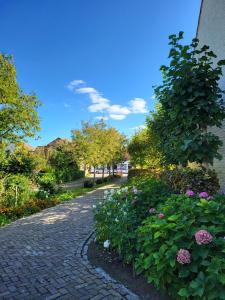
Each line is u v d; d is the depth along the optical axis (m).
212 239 2.42
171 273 2.56
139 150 18.02
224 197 3.71
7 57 10.78
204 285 2.24
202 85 4.82
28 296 3.23
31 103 11.23
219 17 6.86
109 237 4.43
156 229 2.82
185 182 4.80
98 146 21.08
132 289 3.29
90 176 32.19
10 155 11.25
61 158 22.98
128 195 5.19
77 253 4.69
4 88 10.19
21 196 9.88
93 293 3.24
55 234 6.02
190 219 2.76
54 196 12.45
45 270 3.98
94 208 5.23
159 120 8.77
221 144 4.77
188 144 4.58
